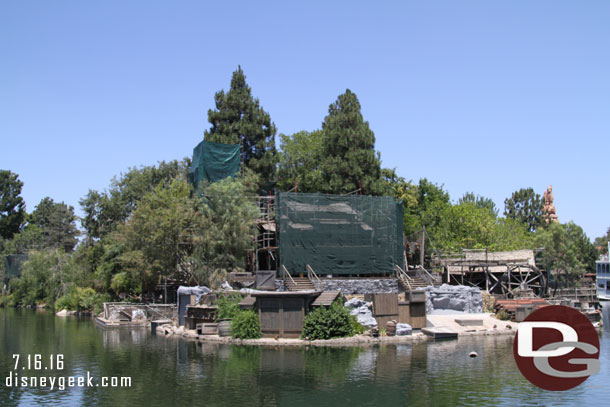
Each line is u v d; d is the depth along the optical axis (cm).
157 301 6344
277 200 5512
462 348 3722
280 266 5375
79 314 7088
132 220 5962
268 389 2573
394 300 4494
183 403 2353
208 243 5528
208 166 6381
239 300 4362
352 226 5675
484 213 9081
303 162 7738
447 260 6588
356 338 3984
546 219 12550
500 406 2297
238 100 7306
